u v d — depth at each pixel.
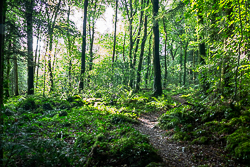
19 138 3.71
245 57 5.28
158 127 7.04
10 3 5.91
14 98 13.12
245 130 4.42
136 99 11.98
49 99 11.95
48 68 14.15
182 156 4.43
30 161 3.49
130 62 17.69
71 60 16.25
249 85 5.34
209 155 4.19
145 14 15.90
